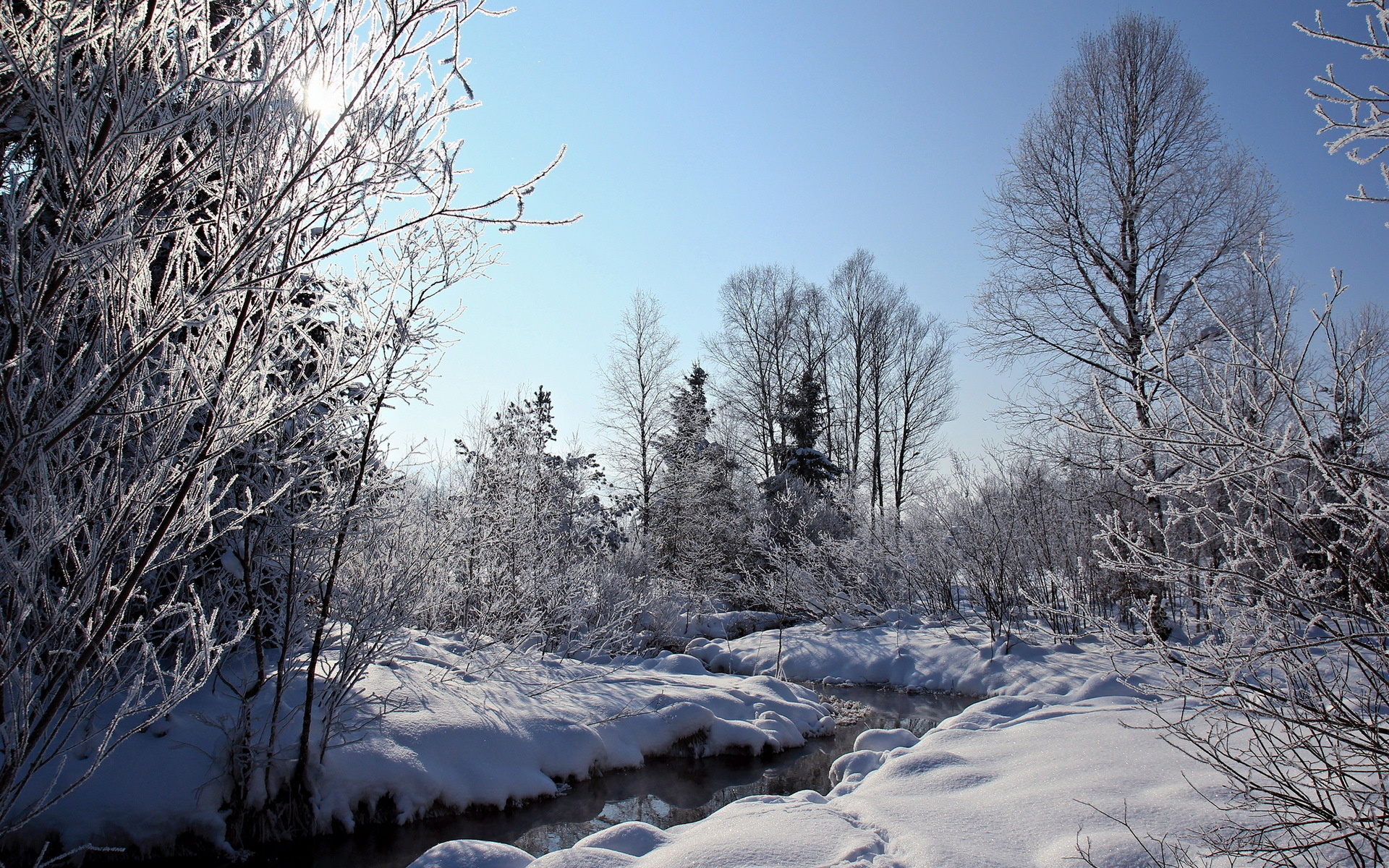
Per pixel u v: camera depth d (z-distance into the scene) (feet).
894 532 58.39
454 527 30.58
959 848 14.39
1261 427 10.23
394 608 23.49
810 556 60.03
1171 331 10.12
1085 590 36.27
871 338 108.99
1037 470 44.70
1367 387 10.37
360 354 12.53
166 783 19.65
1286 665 10.39
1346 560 10.12
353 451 21.11
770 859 14.38
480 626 37.04
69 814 18.30
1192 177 44.39
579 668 35.29
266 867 19.40
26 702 8.61
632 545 63.10
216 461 9.14
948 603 51.67
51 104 7.29
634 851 16.21
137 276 8.67
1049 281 46.39
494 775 24.09
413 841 21.12
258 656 22.06
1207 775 16.40
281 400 9.92
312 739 21.89
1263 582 10.22
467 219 8.78
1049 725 23.86
